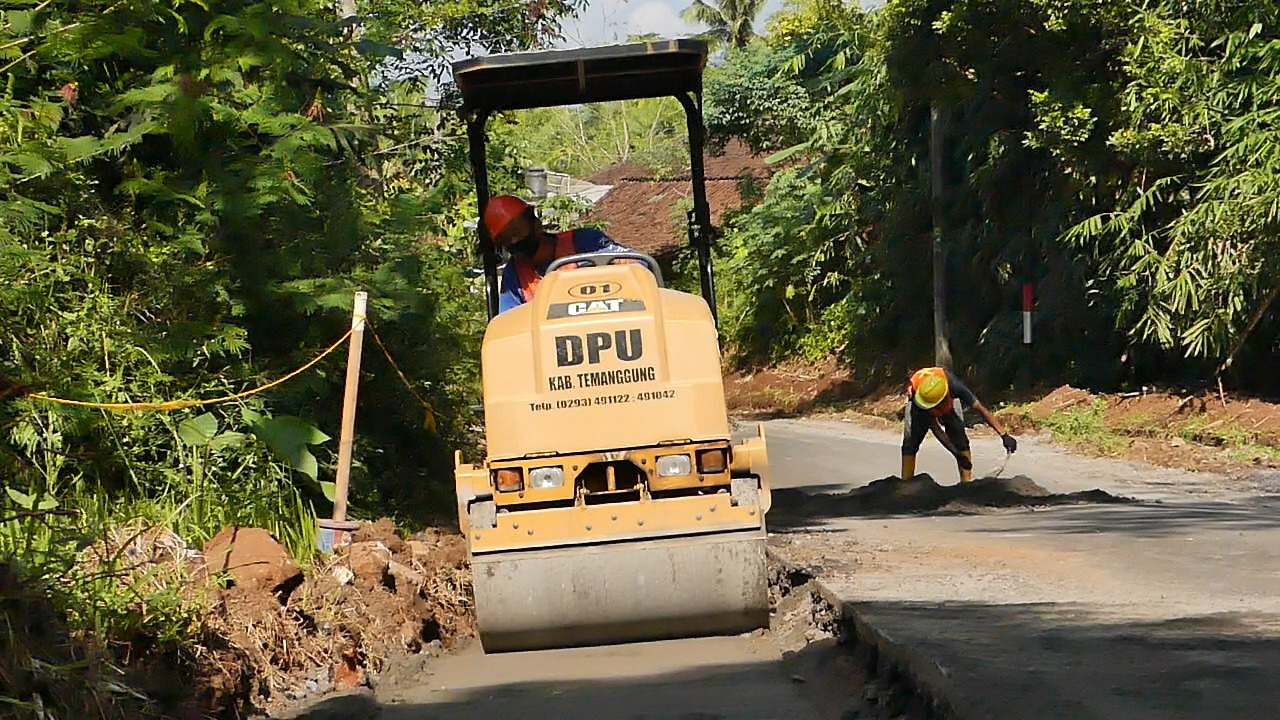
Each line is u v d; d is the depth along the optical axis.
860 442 24.09
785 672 7.32
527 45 20.30
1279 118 18.61
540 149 72.25
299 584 7.72
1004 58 25.39
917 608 7.70
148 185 9.55
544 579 7.78
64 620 6.21
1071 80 23.48
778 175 41.09
